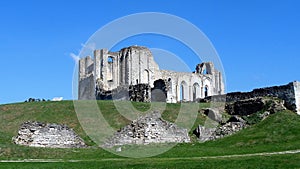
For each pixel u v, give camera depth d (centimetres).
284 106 5897
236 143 4609
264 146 4322
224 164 3250
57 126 4619
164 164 3334
